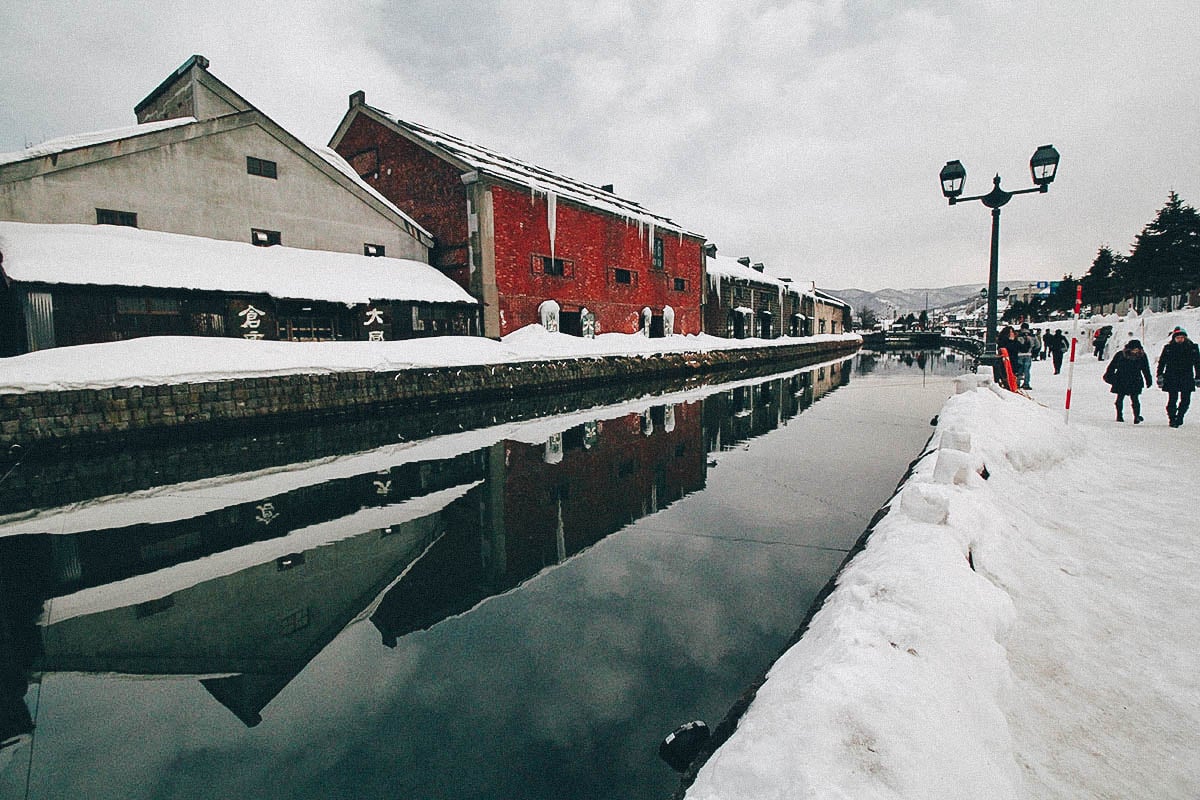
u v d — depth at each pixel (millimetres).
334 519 5559
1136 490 4719
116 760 2285
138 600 3842
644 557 4355
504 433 10500
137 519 5660
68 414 8781
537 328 20219
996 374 9820
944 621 1892
